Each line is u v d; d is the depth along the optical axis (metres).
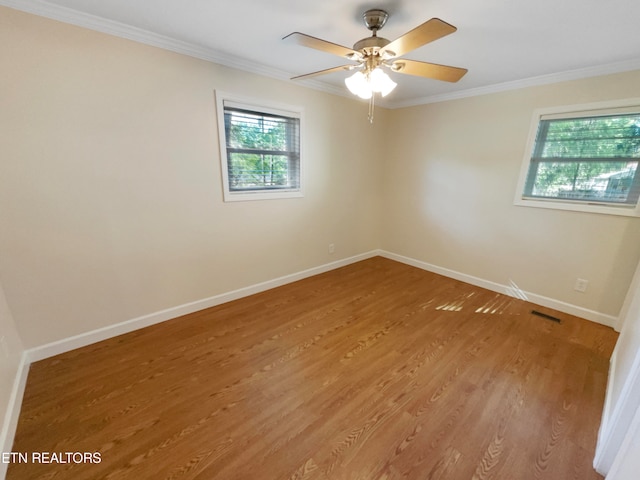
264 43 2.17
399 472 1.30
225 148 2.61
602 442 1.29
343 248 4.03
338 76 2.88
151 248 2.36
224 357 2.08
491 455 1.38
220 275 2.84
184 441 1.43
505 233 3.14
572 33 1.84
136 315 2.38
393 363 2.04
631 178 2.37
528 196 2.96
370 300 3.03
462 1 1.54
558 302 2.85
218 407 1.64
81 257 2.05
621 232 2.43
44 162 1.82
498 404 1.69
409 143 3.90
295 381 1.85
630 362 1.41
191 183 2.47
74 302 2.08
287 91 2.92
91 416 1.56
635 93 2.25
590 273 2.63
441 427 1.53
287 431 1.50
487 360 2.08
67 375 1.86
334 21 1.81
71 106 1.85
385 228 4.45
